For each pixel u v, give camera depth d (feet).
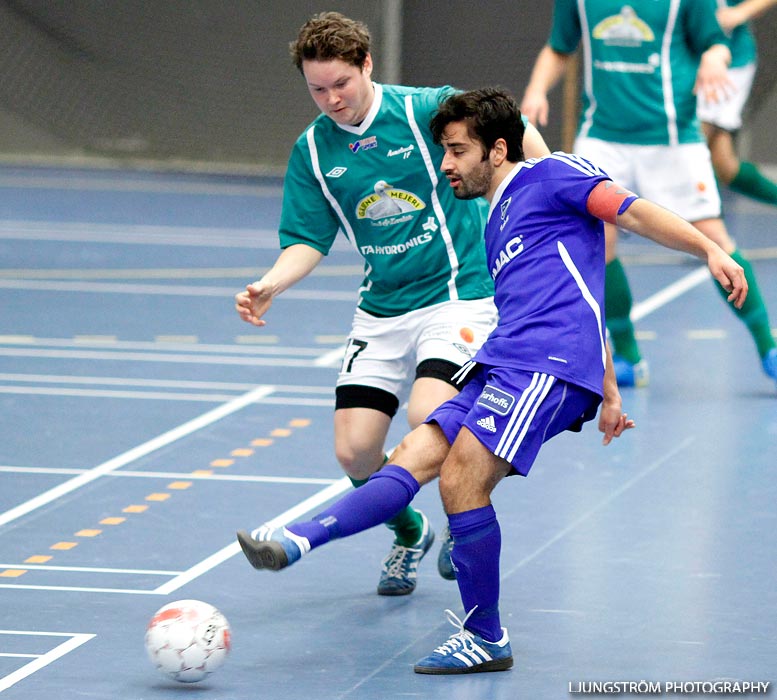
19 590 48.06
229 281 122.11
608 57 81.56
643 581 48.96
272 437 71.20
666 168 81.76
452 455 39.70
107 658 41.55
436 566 51.96
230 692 38.81
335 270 131.34
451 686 39.32
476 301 47.37
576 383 39.19
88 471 64.49
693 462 65.87
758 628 44.11
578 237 40.11
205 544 53.72
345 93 45.21
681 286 119.14
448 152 40.70
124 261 132.67
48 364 88.89
